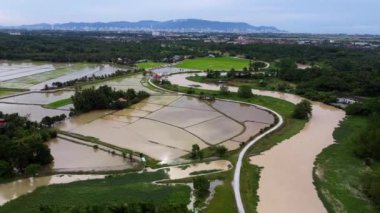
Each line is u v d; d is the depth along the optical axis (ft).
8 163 165.17
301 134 232.32
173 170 174.91
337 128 245.86
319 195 152.25
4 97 327.67
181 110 294.25
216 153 195.52
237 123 259.39
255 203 144.87
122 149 201.26
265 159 190.29
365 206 143.54
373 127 201.16
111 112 285.02
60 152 198.18
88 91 287.89
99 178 165.48
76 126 246.68
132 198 142.61
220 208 139.33
